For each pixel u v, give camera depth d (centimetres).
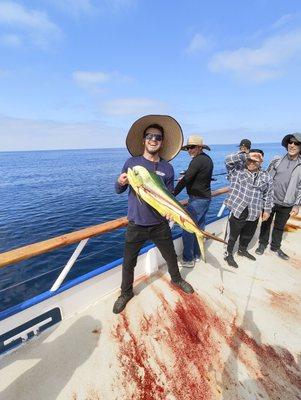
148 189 248
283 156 455
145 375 228
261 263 439
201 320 297
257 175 402
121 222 309
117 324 285
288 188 434
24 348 252
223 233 566
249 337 274
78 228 1322
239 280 384
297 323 298
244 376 229
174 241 445
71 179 3672
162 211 250
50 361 239
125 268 304
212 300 333
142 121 279
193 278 382
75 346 255
